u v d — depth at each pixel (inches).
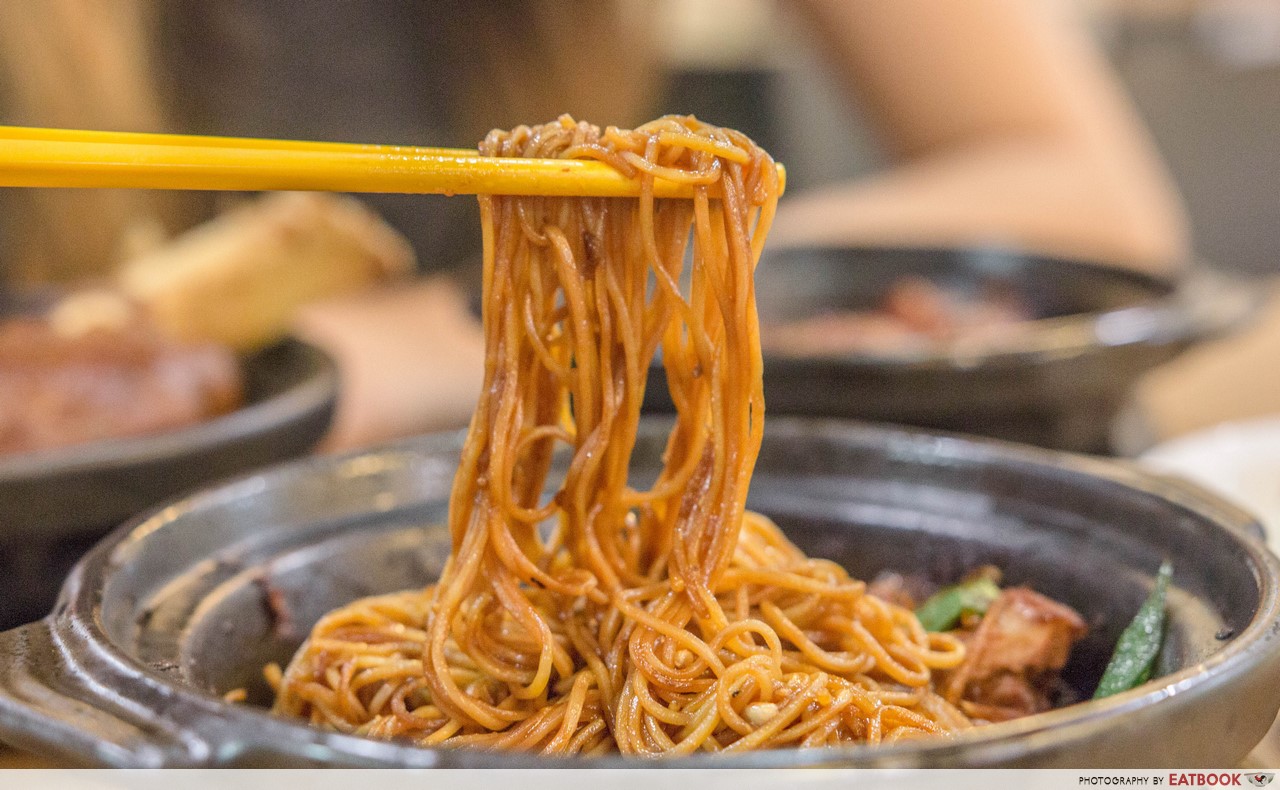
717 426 17.0
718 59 64.4
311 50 40.9
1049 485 18.7
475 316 28.2
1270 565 16.1
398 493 19.2
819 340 28.4
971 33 47.1
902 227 39.5
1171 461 23.6
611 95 43.8
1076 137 46.4
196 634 17.1
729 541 17.0
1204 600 16.8
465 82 42.3
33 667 15.0
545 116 43.1
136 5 37.1
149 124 37.2
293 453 22.9
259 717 14.0
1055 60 48.7
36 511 20.5
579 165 16.3
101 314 25.4
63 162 15.1
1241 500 22.9
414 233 45.1
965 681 17.8
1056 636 17.7
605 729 16.7
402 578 18.8
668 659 16.7
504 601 16.8
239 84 39.9
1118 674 16.8
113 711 14.4
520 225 16.8
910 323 30.4
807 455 19.8
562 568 17.9
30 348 24.1
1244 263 71.8
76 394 23.7
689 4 64.0
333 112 41.8
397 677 17.3
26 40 34.0
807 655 17.2
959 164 45.1
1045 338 23.1
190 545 17.7
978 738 13.6
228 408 24.9
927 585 18.9
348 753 13.6
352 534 18.8
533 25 41.8
